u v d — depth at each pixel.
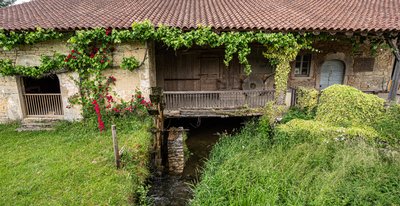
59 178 5.08
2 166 5.55
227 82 10.24
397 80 7.73
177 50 9.77
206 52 9.88
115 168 5.49
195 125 9.62
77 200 4.44
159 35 6.91
